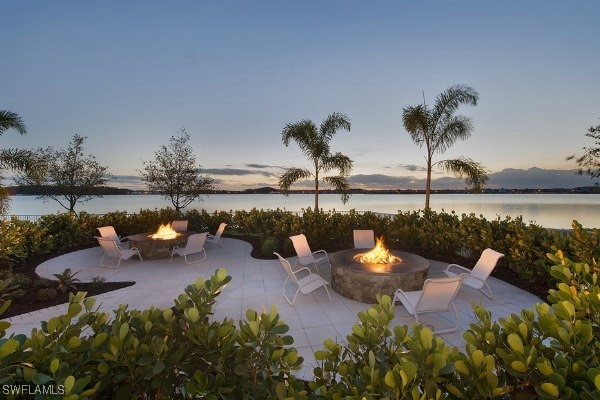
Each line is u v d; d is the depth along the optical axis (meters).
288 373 1.55
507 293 5.93
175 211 13.64
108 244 7.71
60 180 14.25
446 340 4.19
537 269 6.07
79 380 1.16
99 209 38.72
